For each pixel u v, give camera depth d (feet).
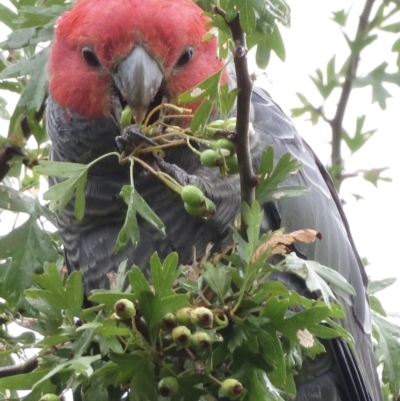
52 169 12.21
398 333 16.98
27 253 16.29
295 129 20.13
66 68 16.87
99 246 17.71
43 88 17.31
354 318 18.69
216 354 11.03
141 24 15.64
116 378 11.25
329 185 21.26
